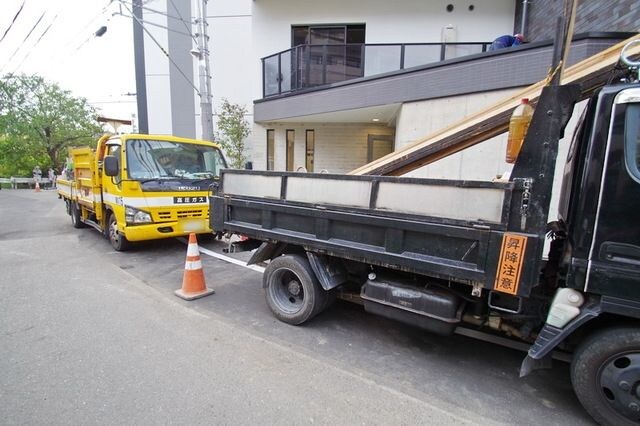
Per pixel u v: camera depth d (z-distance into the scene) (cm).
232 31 1542
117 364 303
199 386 275
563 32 233
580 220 234
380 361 319
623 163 219
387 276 333
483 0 1148
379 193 303
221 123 1390
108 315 400
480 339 337
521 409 259
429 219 274
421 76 779
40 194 2108
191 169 720
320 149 1273
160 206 641
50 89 2973
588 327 251
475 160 690
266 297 408
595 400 234
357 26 1241
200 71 1011
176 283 512
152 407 250
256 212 406
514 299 277
